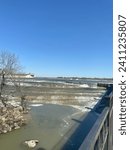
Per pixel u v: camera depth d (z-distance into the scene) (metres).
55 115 37.78
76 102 54.12
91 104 51.12
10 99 38.97
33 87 72.50
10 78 39.78
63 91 70.19
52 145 24.08
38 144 24.27
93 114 34.62
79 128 29.58
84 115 37.44
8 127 28.41
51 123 32.50
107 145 5.87
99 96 63.97
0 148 23.02
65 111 41.81
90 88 83.56
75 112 40.97
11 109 32.69
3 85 37.19
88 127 29.69
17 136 26.70
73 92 69.25
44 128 29.95
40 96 57.59
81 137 26.36
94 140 3.18
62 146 23.88
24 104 38.72
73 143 24.73
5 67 38.59
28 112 37.69
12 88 40.56
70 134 27.47
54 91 68.44
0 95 35.78
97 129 3.68
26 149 23.17
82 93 68.06
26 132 28.27
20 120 31.20
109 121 6.02
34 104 48.47
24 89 62.09
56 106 47.56
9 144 24.22
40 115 37.12
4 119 28.80
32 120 33.62
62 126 31.02
